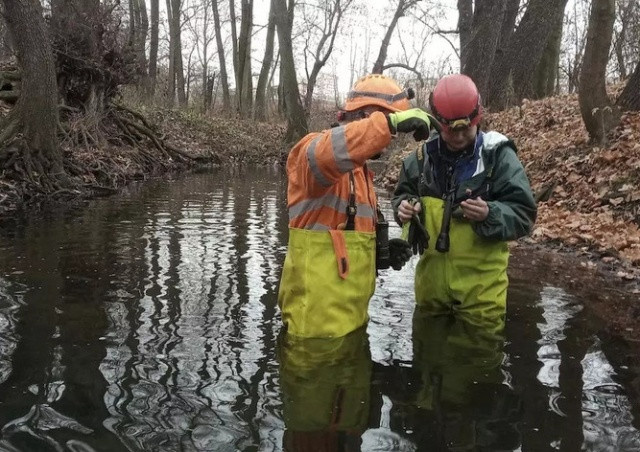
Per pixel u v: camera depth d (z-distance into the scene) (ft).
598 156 24.40
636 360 8.69
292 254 9.62
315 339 9.26
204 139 62.49
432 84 63.93
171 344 8.93
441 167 10.88
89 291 11.71
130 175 37.88
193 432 6.37
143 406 6.95
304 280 9.36
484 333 9.79
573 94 39.32
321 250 9.34
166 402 7.06
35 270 13.33
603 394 7.50
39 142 28.50
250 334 9.45
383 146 8.38
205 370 8.01
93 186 31.04
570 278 14.16
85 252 15.34
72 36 40.42
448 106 9.87
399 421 6.69
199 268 13.75
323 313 9.37
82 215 22.24
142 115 48.19
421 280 11.15
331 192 9.39
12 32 27.71
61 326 9.64
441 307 10.98
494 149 10.52
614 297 12.35
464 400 7.27
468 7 46.96
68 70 41.04
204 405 7.00
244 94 90.48
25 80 28.19
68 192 28.50
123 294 11.51
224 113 81.51
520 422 6.72
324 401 7.16
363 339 9.34
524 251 17.94
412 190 11.79
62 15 40.81
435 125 8.86
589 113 26.22
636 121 25.88
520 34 44.98
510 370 8.23
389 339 9.38
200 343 8.99
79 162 33.06
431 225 10.88
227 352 8.66
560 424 6.70
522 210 10.34
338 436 6.33
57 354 8.47
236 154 63.98
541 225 21.11
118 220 21.04
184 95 89.30
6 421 6.57
